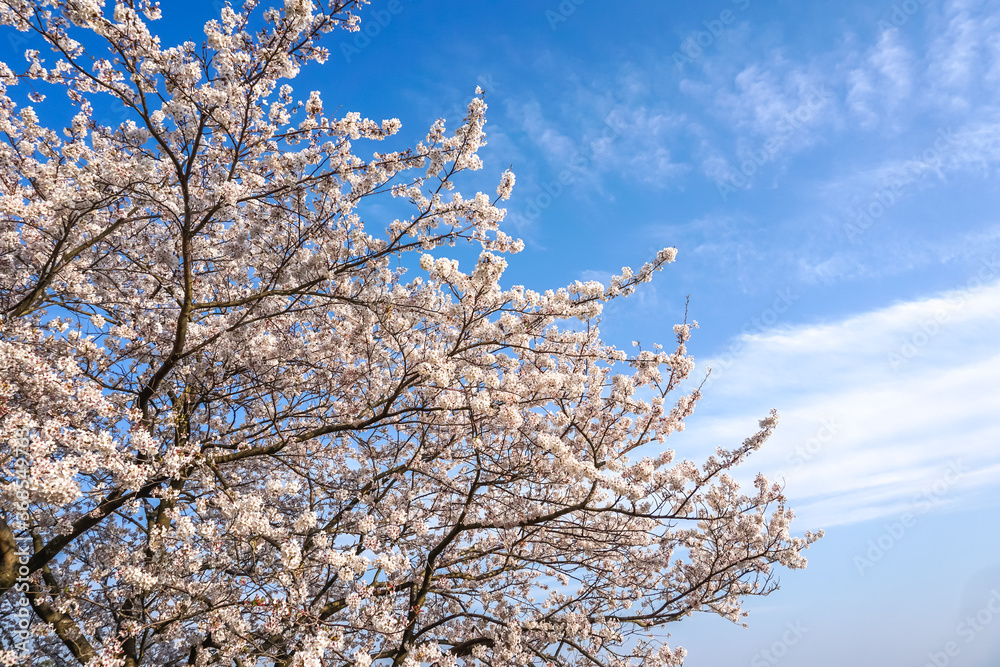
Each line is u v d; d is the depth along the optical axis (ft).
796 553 25.41
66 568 25.48
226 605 18.20
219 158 22.70
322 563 18.45
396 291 24.76
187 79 18.04
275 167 21.83
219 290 25.95
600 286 23.66
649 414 27.50
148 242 27.09
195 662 21.07
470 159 21.86
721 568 25.72
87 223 21.17
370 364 25.00
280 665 18.83
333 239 24.12
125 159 21.79
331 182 22.35
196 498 23.04
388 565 17.90
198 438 26.84
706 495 24.71
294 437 22.79
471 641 24.03
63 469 13.30
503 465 23.70
